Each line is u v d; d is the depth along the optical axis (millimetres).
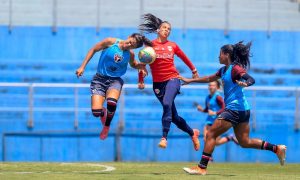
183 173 34188
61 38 71062
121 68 33312
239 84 29906
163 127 34188
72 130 59188
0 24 73938
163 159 59500
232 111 30812
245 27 78562
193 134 36062
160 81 35562
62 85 57469
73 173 32938
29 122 58875
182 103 65875
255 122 61000
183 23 73562
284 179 31141
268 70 72062
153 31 37094
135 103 65250
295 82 72062
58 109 61344
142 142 59438
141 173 33938
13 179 28938
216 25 77938
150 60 34500
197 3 79188
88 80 69000
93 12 76688
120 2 77875
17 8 75625
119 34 72000
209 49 73125
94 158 59062
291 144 61344
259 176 32375
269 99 67250
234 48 31641
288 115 65625
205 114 64750
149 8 77625
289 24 80000
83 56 71188
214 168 44094
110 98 32750
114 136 59125
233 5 79875
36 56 70562
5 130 58750
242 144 32000
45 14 76000
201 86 61469
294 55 74562
